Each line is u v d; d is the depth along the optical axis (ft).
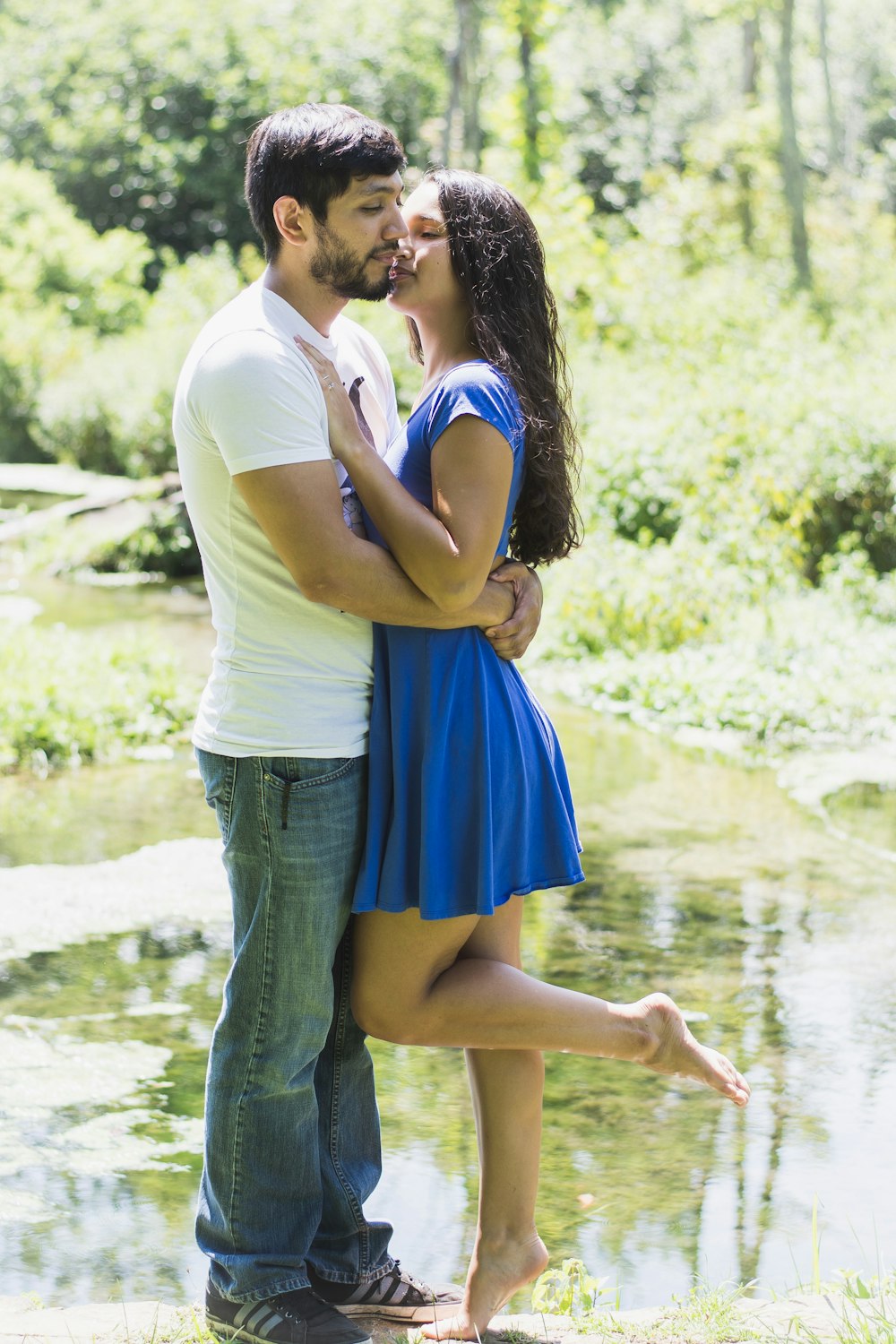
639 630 48.67
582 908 26.73
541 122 107.76
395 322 76.89
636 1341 12.73
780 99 106.11
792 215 105.50
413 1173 17.35
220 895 27.04
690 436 55.01
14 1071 19.84
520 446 12.51
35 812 32.45
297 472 11.43
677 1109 19.26
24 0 176.76
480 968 12.68
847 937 25.32
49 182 157.17
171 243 167.02
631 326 81.92
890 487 53.16
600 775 36.11
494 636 12.64
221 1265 12.51
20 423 113.29
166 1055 20.51
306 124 11.76
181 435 12.03
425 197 12.92
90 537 73.46
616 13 178.29
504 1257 12.91
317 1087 13.39
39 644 44.34
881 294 105.81
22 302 131.95
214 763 12.29
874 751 38.42
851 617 47.75
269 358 11.48
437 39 166.30
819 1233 15.97
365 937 12.69
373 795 12.28
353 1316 13.42
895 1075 20.08
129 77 166.30
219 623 12.39
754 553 49.73
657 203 116.37
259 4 168.45
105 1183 17.15
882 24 203.82
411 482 12.42
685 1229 16.10
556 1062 20.94
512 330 12.74
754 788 35.17
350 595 11.64
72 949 24.31
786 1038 21.21
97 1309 13.24
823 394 57.72
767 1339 12.54
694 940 25.12
